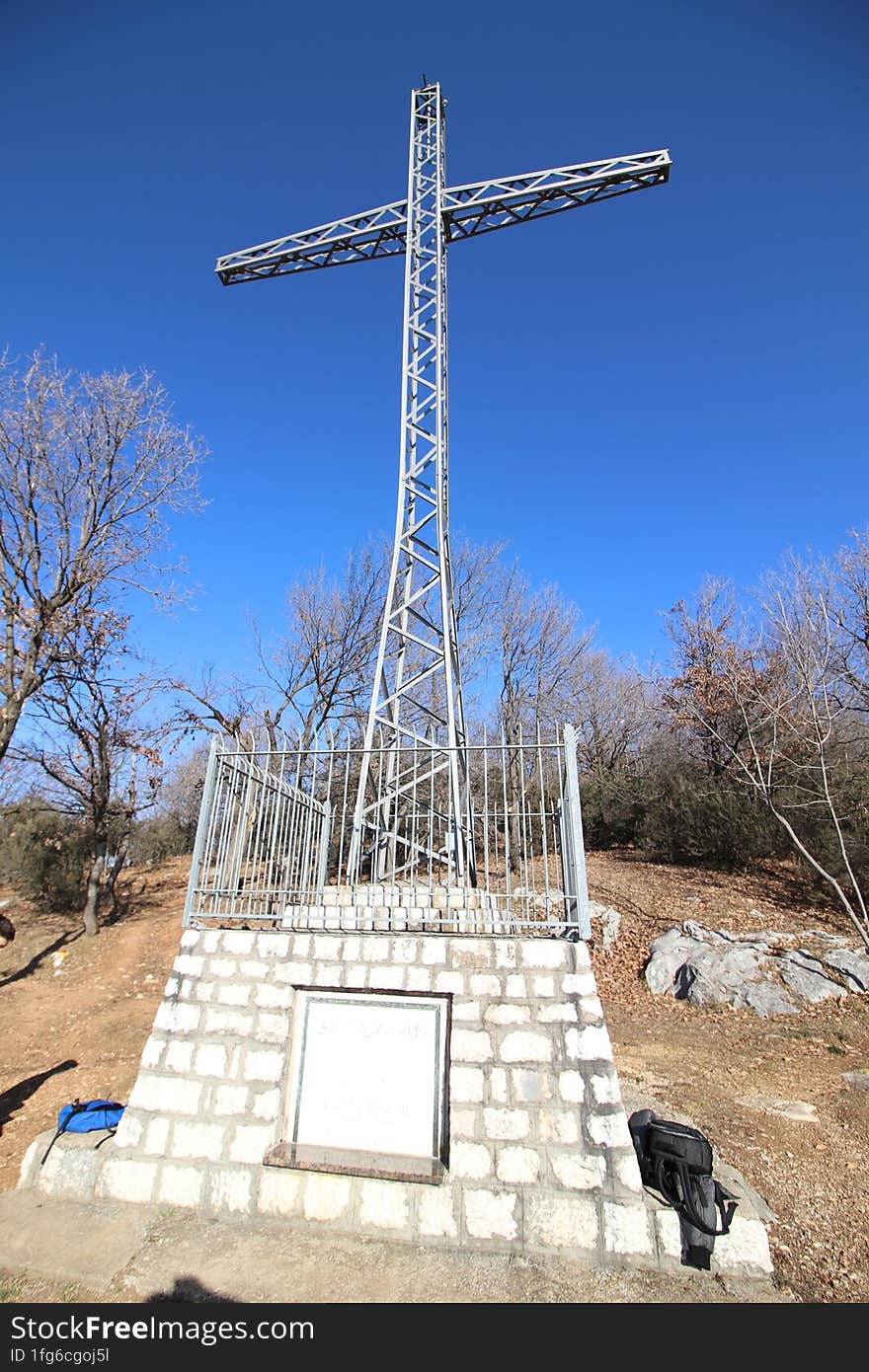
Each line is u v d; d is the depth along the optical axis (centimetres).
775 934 1157
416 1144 426
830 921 1202
